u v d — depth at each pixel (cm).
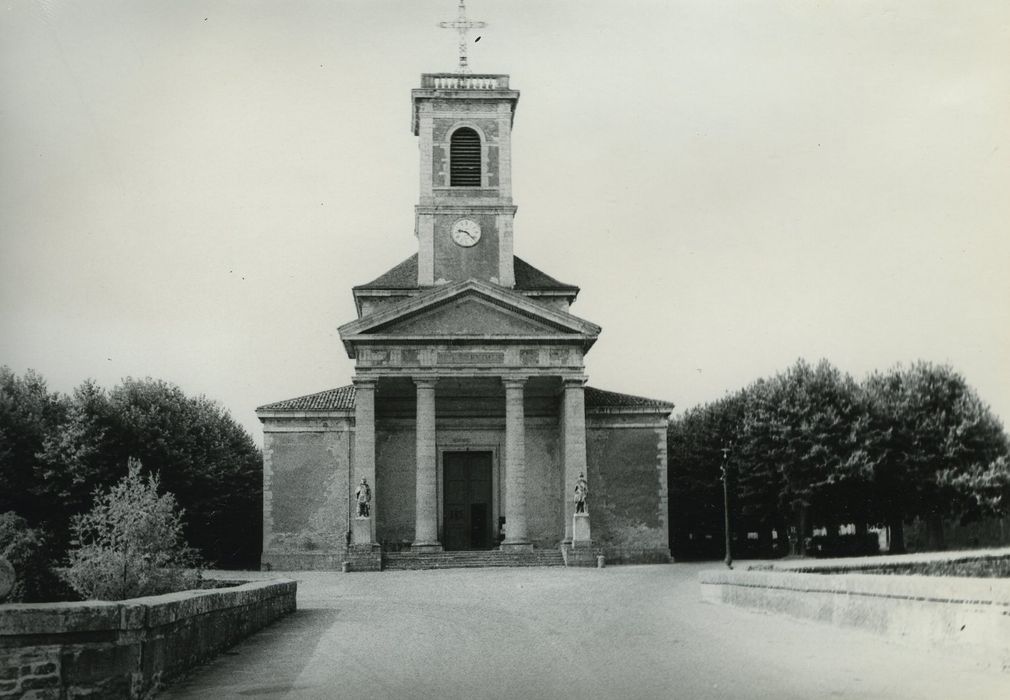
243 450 6125
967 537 5434
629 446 5191
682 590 3091
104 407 4956
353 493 5034
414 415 5231
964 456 5022
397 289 5312
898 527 5244
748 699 1368
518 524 4694
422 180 5288
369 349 4762
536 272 5616
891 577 1700
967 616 1502
